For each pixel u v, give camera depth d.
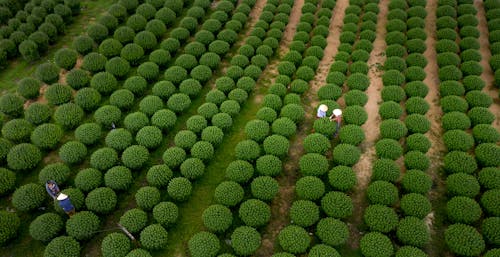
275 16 38.28
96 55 32.94
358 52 33.69
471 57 32.91
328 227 22.20
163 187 25.06
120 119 29.62
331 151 27.70
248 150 26.16
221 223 22.56
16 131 27.31
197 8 38.38
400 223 22.52
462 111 28.78
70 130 29.17
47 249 21.34
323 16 37.94
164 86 30.56
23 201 23.41
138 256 21.05
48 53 35.78
